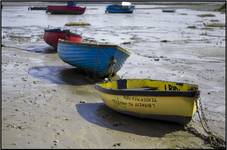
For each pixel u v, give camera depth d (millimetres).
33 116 11086
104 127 10359
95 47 15523
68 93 13930
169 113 10336
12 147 8812
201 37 35344
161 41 31422
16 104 12266
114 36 34750
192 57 23109
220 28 46094
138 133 9969
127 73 17750
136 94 10688
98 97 13484
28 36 33375
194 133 10055
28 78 16281
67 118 11023
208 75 17688
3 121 10547
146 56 23016
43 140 9289
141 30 42062
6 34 34688
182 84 11484
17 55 22391
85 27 45031
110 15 73875
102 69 15922
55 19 59562
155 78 16844
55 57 22109
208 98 13586
